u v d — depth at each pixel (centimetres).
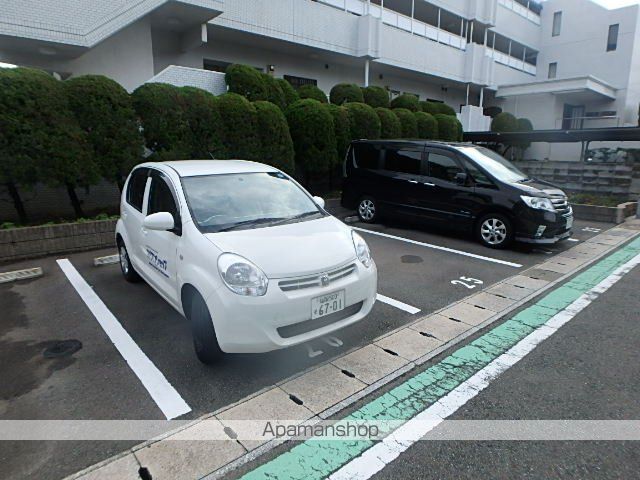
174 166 388
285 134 823
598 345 329
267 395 262
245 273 263
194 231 305
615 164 1369
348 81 1605
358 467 206
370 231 742
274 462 208
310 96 1113
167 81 870
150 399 260
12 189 617
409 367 295
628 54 2159
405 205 735
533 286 464
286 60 1398
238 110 760
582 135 1251
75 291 446
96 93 622
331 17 1334
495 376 285
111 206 786
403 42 1573
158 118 673
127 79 998
